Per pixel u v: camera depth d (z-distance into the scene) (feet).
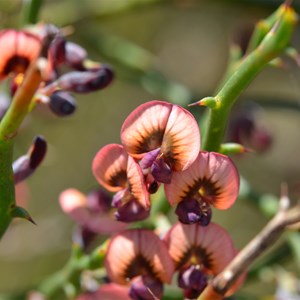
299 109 0.63
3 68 0.43
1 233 0.41
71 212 0.47
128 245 0.41
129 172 0.39
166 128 0.38
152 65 0.68
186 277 0.41
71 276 0.48
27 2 0.52
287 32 0.39
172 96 0.65
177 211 0.39
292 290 0.54
